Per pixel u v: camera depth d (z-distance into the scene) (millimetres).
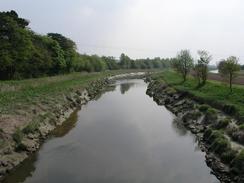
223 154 22328
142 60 197250
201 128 31938
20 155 23516
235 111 30891
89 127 35125
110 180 20688
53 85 58719
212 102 37219
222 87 45781
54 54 82938
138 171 22188
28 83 52500
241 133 24578
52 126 33125
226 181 19562
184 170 22359
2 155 21938
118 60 183375
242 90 39562
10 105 32750
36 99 38750
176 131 33438
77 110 46312
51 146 27703
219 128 28781
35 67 69375
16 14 66062
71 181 20484
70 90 53906
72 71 101312
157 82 81562
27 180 20641
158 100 55562
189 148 27500
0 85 43031
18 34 56906
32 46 63281
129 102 55875
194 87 52719
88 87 68625
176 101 48406
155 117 41156
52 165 23266
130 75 149500
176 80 72562
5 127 25312
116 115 42562
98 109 47531
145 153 26188
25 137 26078
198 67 54031
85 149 27031
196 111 36344
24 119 29078
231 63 40938
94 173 21781
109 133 32625
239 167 19516
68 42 97688
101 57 162375
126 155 25547
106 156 25438
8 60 53125
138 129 34438
